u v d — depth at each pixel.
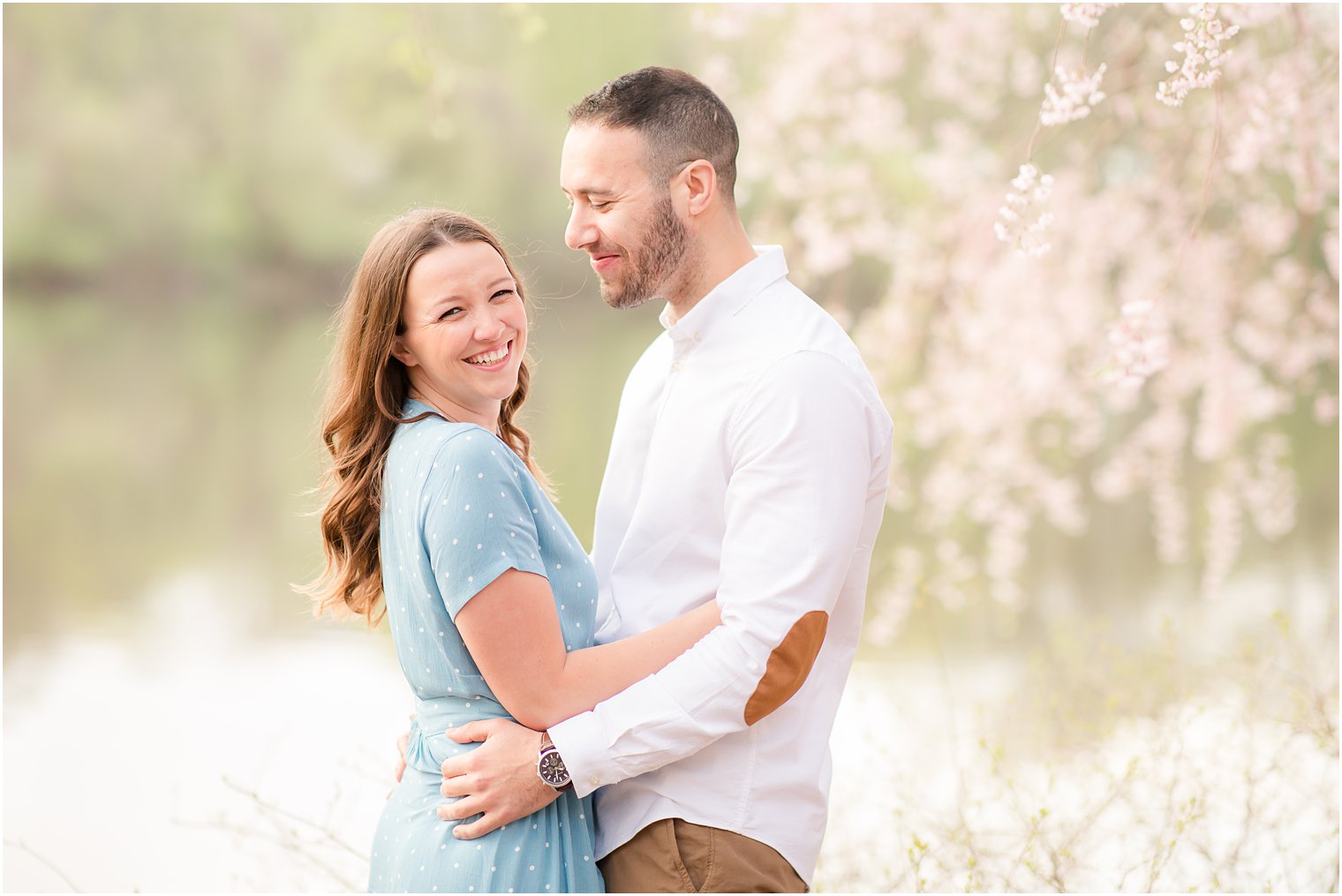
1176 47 2.94
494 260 2.12
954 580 6.30
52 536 8.44
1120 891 2.93
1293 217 5.44
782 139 6.23
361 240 19.89
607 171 2.14
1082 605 6.59
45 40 19.08
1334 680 3.88
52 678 5.60
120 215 19.89
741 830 2.08
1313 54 4.36
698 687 1.97
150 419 12.45
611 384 13.82
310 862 3.35
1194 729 3.67
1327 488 9.23
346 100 19.23
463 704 2.06
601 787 2.18
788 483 2.01
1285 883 3.02
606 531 2.37
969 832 3.02
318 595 2.29
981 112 6.09
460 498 1.94
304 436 11.77
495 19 14.77
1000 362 5.86
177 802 4.11
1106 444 9.30
